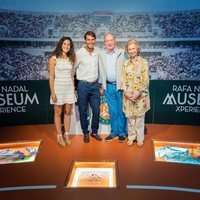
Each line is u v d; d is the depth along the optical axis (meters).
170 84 4.61
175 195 2.62
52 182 2.86
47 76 4.76
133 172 3.04
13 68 4.67
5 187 2.78
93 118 3.87
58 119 3.69
